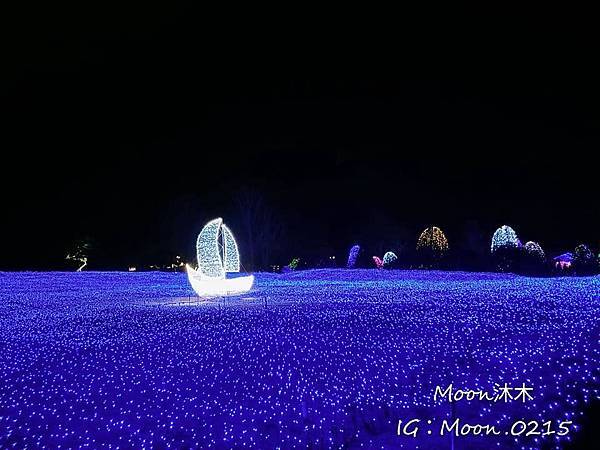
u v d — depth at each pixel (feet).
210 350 29.45
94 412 20.94
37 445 18.39
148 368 26.32
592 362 23.86
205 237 57.67
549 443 17.63
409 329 32.63
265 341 30.94
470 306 41.01
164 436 18.67
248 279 57.67
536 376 22.66
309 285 71.10
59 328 38.83
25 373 26.48
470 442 17.81
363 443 17.90
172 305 51.06
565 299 42.16
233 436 18.47
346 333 32.24
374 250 134.31
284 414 20.03
